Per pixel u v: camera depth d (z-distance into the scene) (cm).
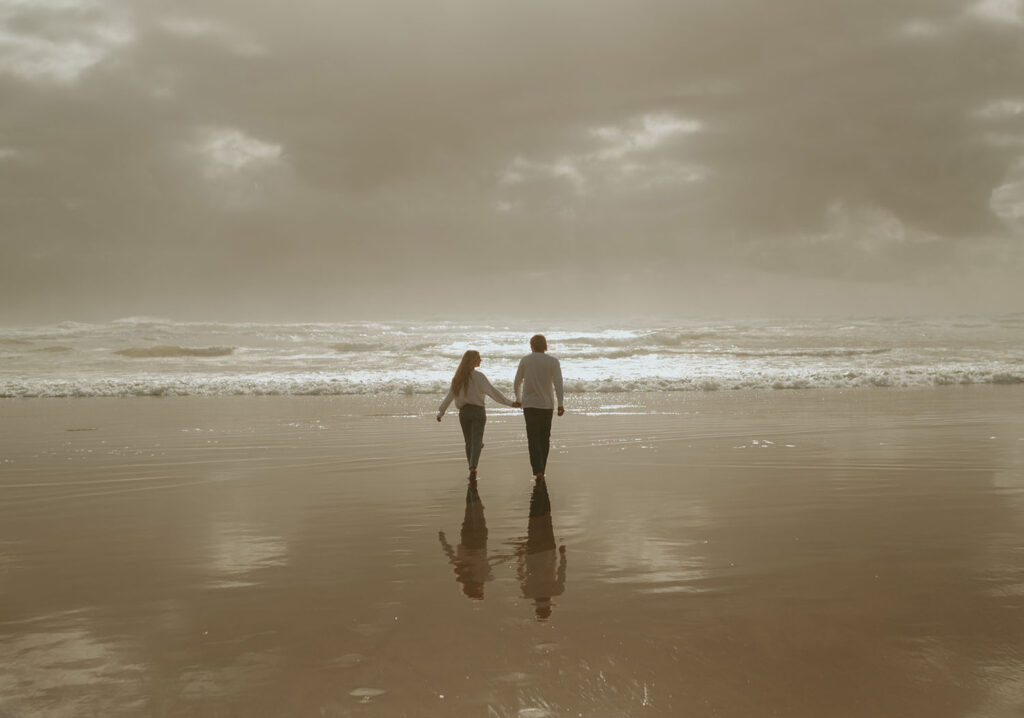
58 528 629
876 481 809
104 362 3039
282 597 443
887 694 308
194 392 2139
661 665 338
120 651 362
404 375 2495
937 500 709
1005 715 289
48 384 2194
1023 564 496
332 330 5072
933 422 1353
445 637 375
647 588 453
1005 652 349
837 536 576
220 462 991
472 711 297
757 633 375
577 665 339
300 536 598
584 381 2117
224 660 349
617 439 1177
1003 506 681
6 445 1153
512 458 1017
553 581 470
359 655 354
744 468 905
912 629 379
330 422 1455
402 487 812
